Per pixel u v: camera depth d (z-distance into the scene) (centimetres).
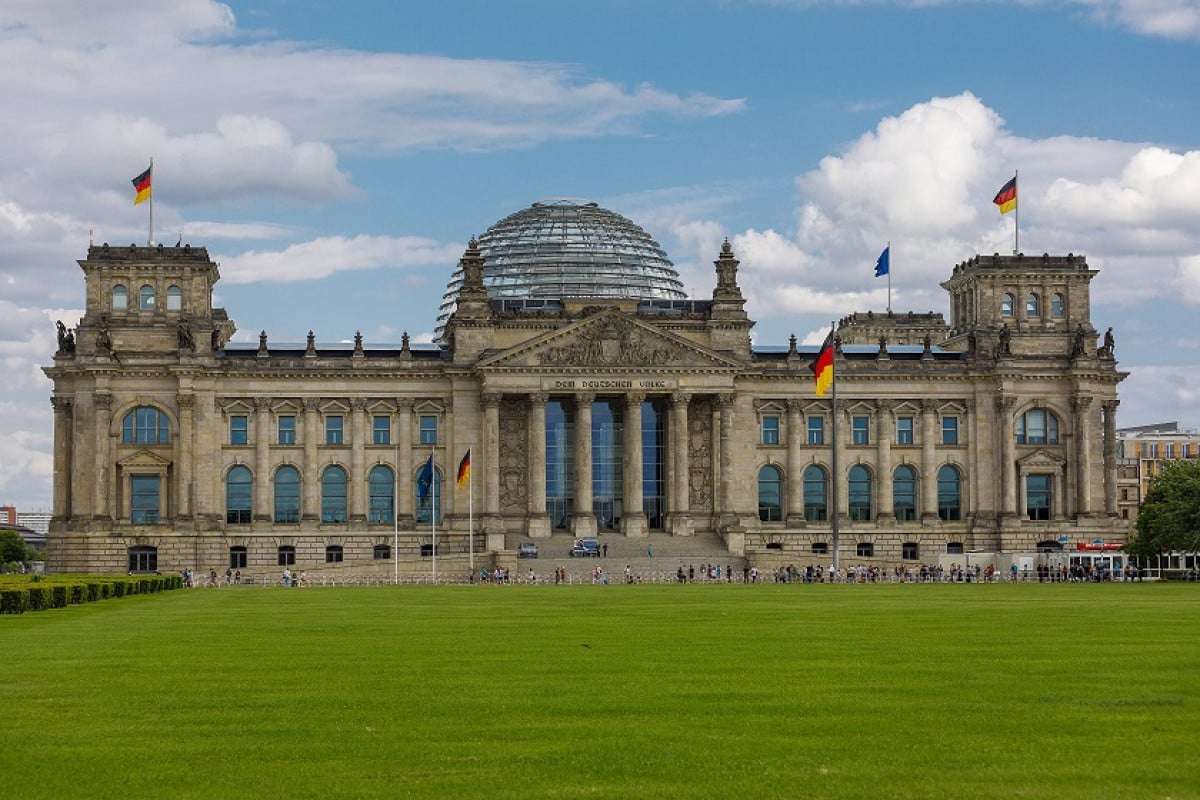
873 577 19950
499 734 4944
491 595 14912
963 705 5472
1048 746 4647
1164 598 13350
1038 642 7969
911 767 4362
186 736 4941
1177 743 4678
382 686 6131
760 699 5678
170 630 9344
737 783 4178
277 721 5228
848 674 6444
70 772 4372
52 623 10131
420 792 4106
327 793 4097
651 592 15388
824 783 4162
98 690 6038
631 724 5122
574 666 6838
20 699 5781
